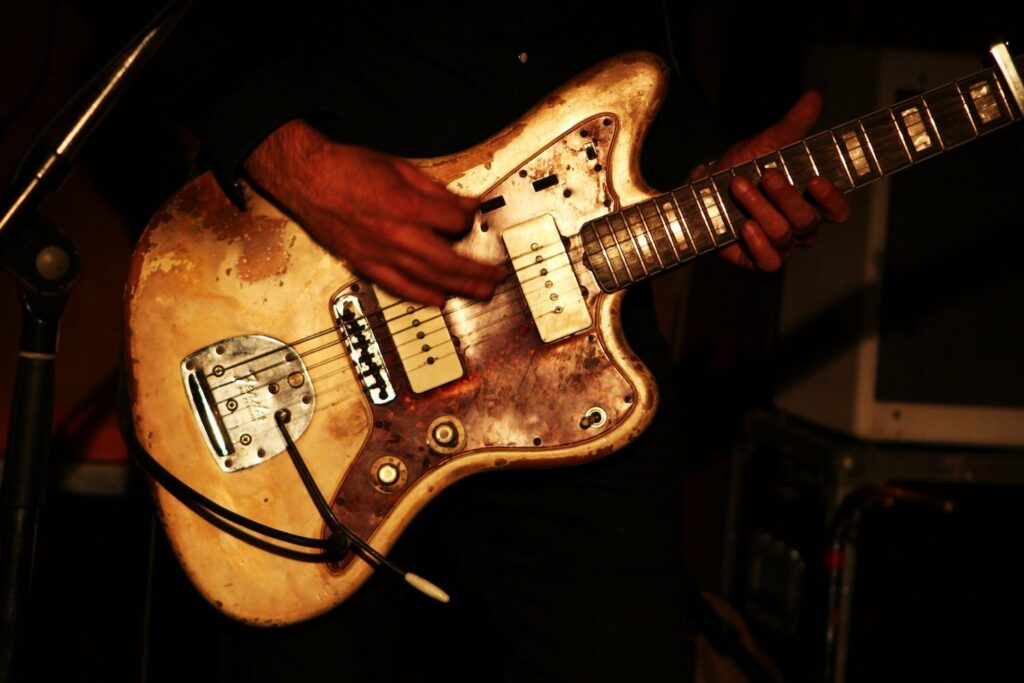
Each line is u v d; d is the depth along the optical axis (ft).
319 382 3.27
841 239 5.78
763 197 3.40
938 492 5.51
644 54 3.43
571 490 3.53
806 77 6.31
